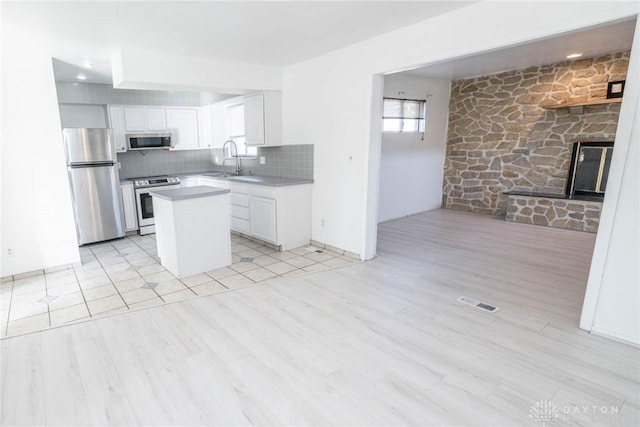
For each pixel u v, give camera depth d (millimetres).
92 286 3396
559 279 3520
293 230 4582
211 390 1962
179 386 1993
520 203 5980
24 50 3379
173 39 3375
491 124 6516
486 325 2641
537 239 4992
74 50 3688
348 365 2178
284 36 3387
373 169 3934
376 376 2072
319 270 3803
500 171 6539
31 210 3609
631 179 2211
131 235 5367
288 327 2623
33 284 3453
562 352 2293
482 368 2141
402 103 6242
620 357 2234
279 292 3244
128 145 5422
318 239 4699
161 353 2305
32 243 3650
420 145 6723
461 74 6273
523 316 2773
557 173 5840
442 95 6895
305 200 4645
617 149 2232
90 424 1734
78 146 4543
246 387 1983
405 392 1938
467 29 2746
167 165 6266
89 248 4676
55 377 2072
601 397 1895
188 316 2793
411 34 3162
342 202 4254
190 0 2477
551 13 2303
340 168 4203
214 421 1746
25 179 3545
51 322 2707
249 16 2816
